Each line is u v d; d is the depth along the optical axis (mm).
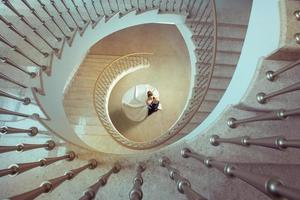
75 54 4043
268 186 862
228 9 4496
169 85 6332
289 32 1748
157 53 6129
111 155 2184
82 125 5285
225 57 4172
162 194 1998
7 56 3367
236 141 1776
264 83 1962
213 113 2744
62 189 2035
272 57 1901
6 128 1897
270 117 1608
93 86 5523
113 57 5918
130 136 6469
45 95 2871
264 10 2043
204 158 1774
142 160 2131
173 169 1894
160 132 6367
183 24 4695
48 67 3098
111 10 4430
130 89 6555
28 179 2098
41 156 2252
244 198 1857
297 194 750
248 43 2314
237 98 2162
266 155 1946
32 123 2525
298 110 1409
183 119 4609
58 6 4281
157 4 4703
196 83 4598
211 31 4434
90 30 4102
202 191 1939
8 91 2994
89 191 1389
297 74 1974
